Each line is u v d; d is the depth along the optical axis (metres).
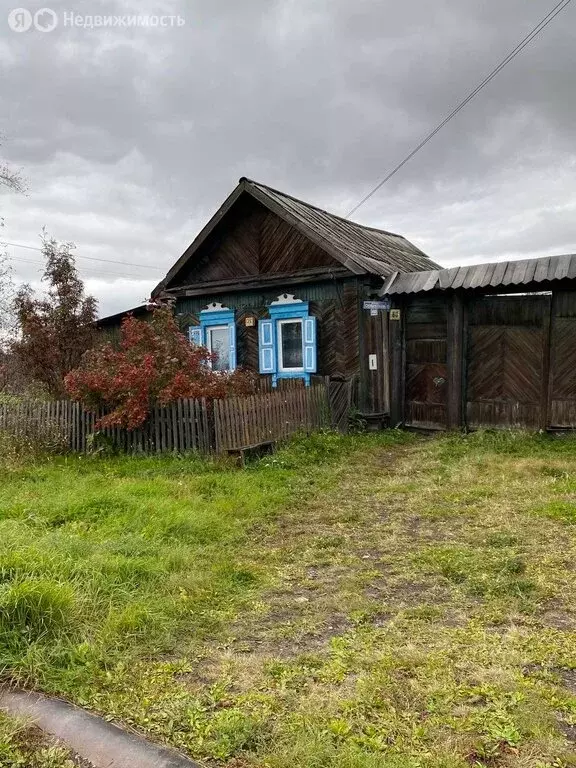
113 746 2.35
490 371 9.91
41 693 2.72
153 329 9.08
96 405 8.77
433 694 2.65
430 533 5.07
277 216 12.37
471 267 9.78
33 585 3.19
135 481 6.83
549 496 5.95
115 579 3.79
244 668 2.94
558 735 2.36
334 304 11.35
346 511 5.82
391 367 10.95
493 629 3.29
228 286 12.85
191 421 8.21
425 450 8.89
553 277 8.58
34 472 7.50
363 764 2.17
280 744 2.34
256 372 12.78
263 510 5.82
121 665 2.93
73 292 13.03
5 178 15.84
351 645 3.14
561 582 3.87
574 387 9.09
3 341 13.30
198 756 2.29
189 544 4.79
